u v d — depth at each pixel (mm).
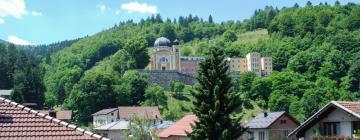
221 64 47344
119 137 98312
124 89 180375
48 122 15750
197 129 46375
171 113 154375
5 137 14219
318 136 42250
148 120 74938
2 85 171250
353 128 40906
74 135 15273
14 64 178250
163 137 78875
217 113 45594
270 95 197125
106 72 182250
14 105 16422
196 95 47438
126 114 143250
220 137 45719
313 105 175250
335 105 41531
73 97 171250
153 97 180625
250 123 79062
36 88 163625
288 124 76750
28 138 14469
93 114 156250
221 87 46594
